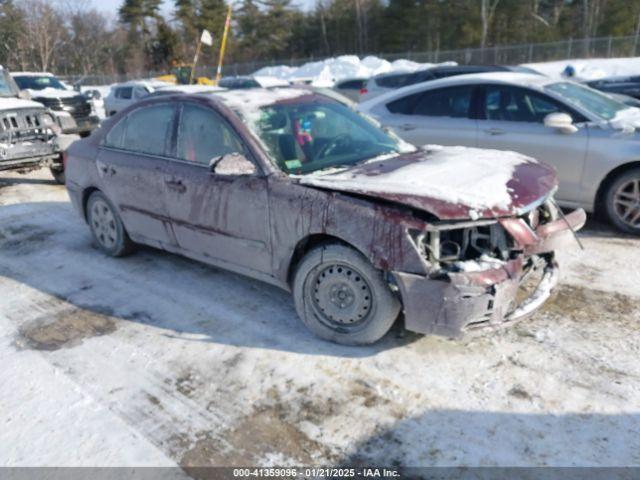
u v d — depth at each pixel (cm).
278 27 5984
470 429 271
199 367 337
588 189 528
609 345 335
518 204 310
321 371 324
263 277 382
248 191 366
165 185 425
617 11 4147
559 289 413
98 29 6138
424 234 295
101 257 537
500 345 341
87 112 1400
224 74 4706
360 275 325
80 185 525
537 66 2767
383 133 445
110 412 299
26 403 310
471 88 608
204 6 5747
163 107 443
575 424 270
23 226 659
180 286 457
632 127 501
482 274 289
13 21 5088
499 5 4491
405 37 4894
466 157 378
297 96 440
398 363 328
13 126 814
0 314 425
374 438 270
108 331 388
